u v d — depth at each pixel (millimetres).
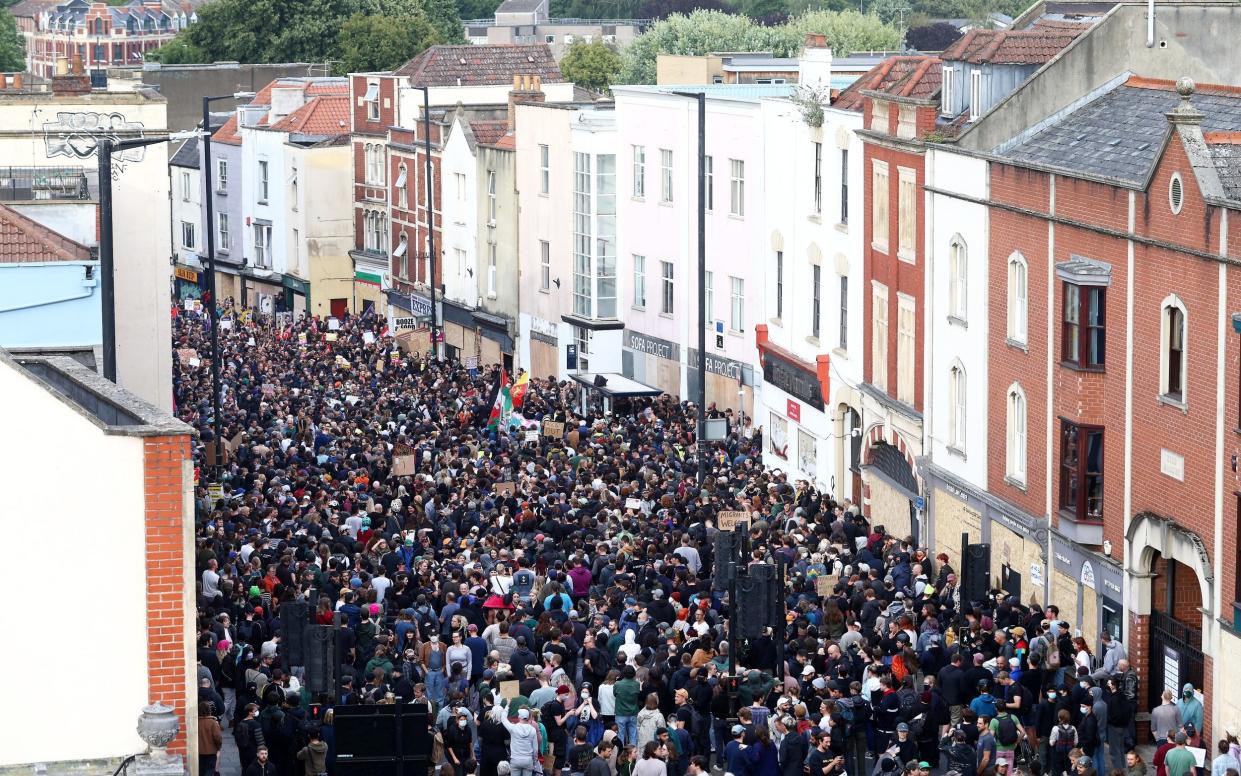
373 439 59250
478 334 95438
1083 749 33094
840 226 58594
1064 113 46875
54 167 54312
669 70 90312
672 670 34594
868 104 55531
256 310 108188
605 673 35000
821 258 60469
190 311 103438
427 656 35750
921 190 51250
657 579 39250
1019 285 45094
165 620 23219
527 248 89562
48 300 41375
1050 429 42969
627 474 52281
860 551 44594
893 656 35031
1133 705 33969
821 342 60844
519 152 89750
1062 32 49125
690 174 74688
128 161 54125
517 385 65750
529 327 90062
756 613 33094
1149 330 38969
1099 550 41250
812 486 55562
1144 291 39156
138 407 24484
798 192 62656
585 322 82375
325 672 29938
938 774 33625
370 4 164000
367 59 157250
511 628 36719
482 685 33406
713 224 72562
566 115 84500
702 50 151750
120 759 23188
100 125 55375
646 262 79000
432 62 107688
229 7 163750
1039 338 43562
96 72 70375
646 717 31609
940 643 36344
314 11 162750
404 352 87062
